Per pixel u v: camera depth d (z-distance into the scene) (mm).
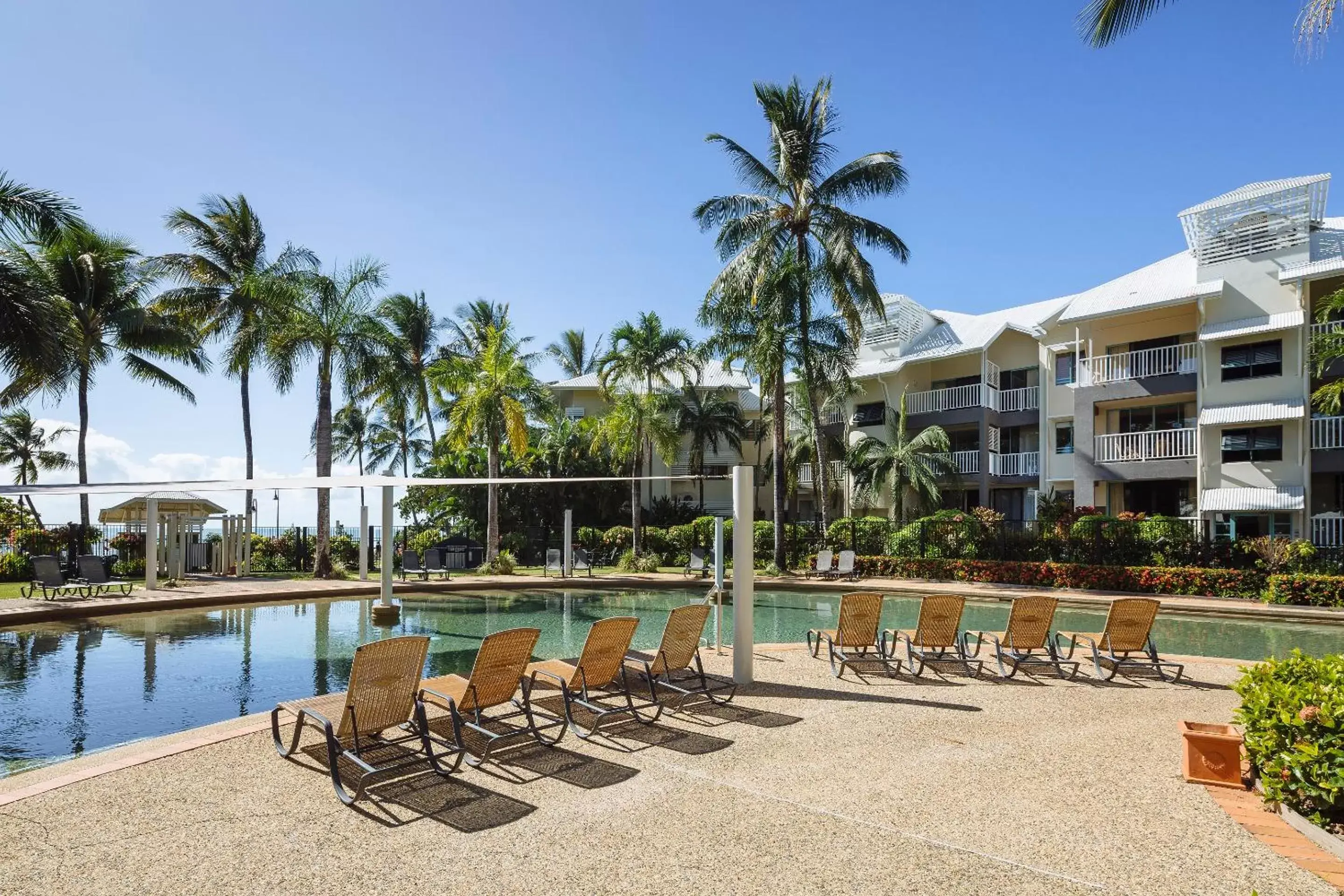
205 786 5000
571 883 3627
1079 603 17516
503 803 4727
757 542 25406
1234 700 7742
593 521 34750
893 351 32500
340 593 18125
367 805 4695
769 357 23266
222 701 8500
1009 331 30125
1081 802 4781
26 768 6301
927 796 4875
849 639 9023
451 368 25062
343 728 5070
